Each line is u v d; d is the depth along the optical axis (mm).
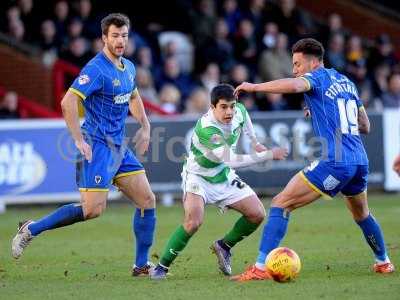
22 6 65312
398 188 58250
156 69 65062
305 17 74688
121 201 58938
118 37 30250
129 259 35625
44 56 63469
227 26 68250
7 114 58438
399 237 40375
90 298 27078
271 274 28641
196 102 61906
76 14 65688
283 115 56844
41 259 35875
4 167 54688
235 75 63688
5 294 28078
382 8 82375
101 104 30500
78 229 45688
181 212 52250
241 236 31062
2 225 47750
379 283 28469
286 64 66500
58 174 54719
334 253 35812
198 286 28641
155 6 70375
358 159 29266
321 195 29125
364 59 70812
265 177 56500
